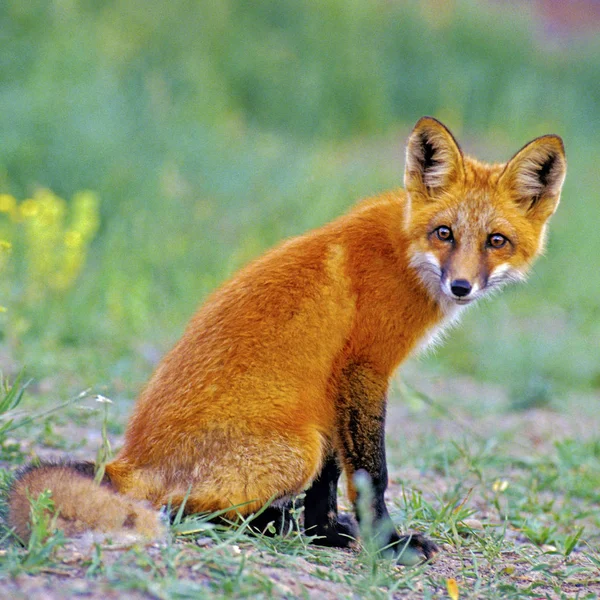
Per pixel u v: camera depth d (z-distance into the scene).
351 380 7.64
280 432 7.13
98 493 6.34
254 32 35.62
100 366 13.00
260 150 24.56
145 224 18.69
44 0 26.27
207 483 6.91
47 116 20.89
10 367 12.31
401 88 37.78
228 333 7.33
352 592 6.23
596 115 39.59
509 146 34.59
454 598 6.54
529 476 11.16
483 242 8.14
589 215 26.56
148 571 5.78
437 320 8.14
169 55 30.11
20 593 5.23
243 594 5.63
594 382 16.89
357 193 22.80
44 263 15.02
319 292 7.62
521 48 42.59
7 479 7.23
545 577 7.47
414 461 11.14
